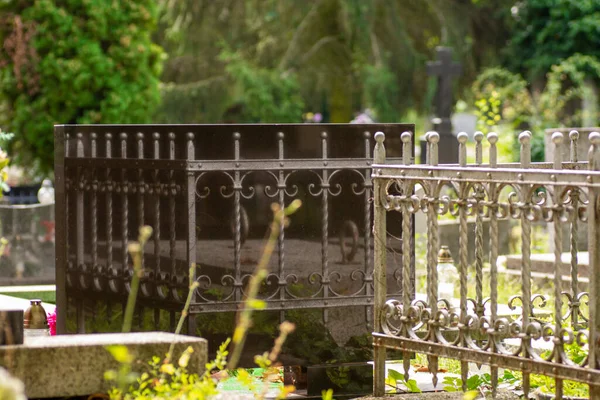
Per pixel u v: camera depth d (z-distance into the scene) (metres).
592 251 5.72
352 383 7.86
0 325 5.56
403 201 6.87
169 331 7.71
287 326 5.68
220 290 7.62
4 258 17.09
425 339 6.80
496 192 6.27
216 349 7.61
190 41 35.53
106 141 8.15
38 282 16.52
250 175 7.64
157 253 7.79
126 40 24.92
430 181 6.67
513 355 6.23
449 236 17.94
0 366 5.50
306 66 35.41
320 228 7.82
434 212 6.66
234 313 7.63
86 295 8.32
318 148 7.83
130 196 7.95
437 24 36.56
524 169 6.14
